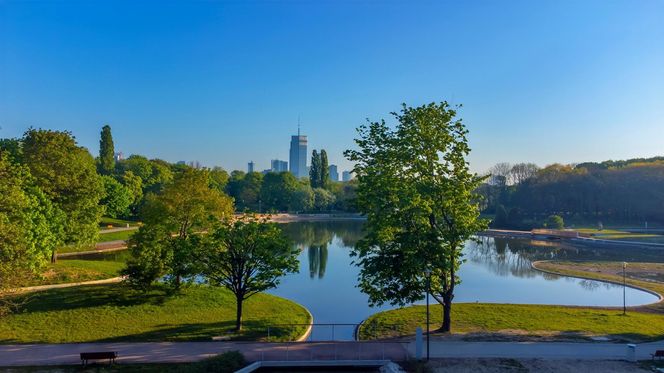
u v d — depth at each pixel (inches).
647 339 1153.4
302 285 2145.7
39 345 1067.9
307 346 1072.2
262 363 951.6
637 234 4448.8
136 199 4781.0
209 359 912.9
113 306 1411.2
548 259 3129.9
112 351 1013.8
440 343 1098.7
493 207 6717.5
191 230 1696.6
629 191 5290.4
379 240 1219.2
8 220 1320.1
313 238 4426.7
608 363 962.1
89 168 2256.4
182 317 1368.1
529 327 1278.3
